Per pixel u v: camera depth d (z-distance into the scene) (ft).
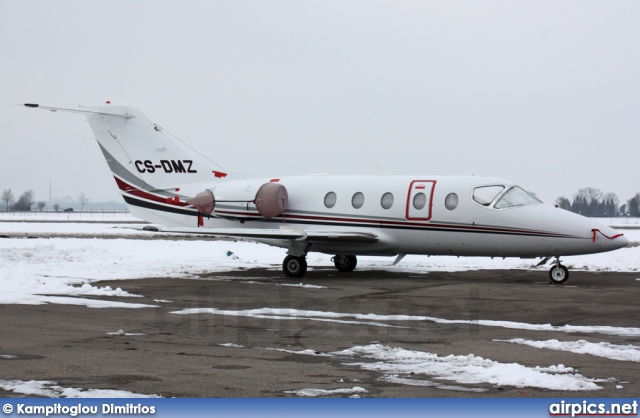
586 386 42.11
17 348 51.85
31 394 39.63
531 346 54.29
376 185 116.67
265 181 125.08
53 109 121.49
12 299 78.95
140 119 131.95
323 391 40.68
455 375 44.68
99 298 81.82
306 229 120.26
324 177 122.42
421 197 112.37
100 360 48.06
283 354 50.80
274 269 125.08
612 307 77.00
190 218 128.67
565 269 104.88
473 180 111.14
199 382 42.47
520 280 108.58
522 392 40.83
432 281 105.91
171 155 130.62
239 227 125.08
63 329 60.18
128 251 174.81
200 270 121.90
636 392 40.98
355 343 55.06
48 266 123.24
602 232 101.76
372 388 41.45
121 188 133.28
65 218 540.11
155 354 50.31
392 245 114.93
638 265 134.92
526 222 105.29
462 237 109.50
